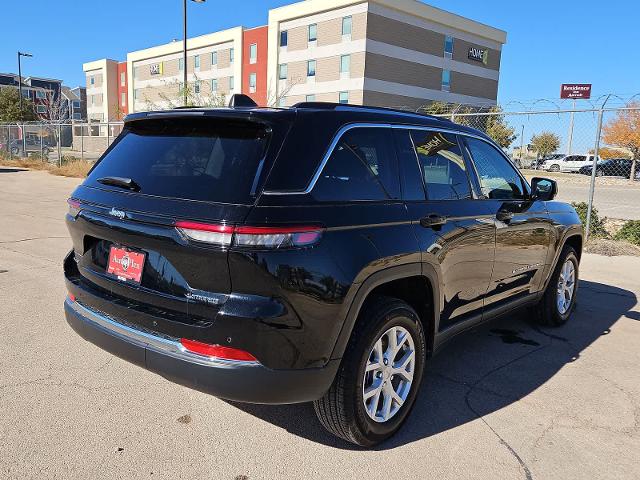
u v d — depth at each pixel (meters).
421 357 3.21
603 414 3.44
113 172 3.07
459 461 2.86
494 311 4.12
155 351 2.61
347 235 2.66
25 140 29.91
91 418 3.11
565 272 5.20
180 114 2.87
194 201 2.53
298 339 2.47
